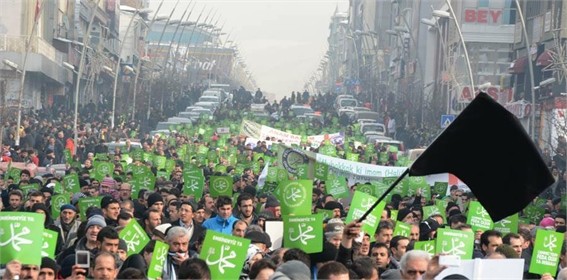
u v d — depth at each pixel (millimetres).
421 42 121125
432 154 11016
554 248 16875
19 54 83938
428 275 11297
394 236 17312
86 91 100062
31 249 12719
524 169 10977
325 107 109250
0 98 71000
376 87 123438
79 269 12992
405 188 31734
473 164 11016
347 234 12055
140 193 27500
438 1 116125
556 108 64438
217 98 115125
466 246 16125
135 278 12453
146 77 113562
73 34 106750
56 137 65062
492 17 96000
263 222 19625
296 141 70562
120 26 134000
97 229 16625
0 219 12703
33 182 32094
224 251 13883
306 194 18891
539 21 77000
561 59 65250
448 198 31469
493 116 10891
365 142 81750
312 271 15219
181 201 21469
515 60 80875
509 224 20984
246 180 33938
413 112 95188
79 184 29406
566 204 27688
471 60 95938
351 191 31078
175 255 15539
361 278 13531
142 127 98125
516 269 13258
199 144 62188
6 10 87375
